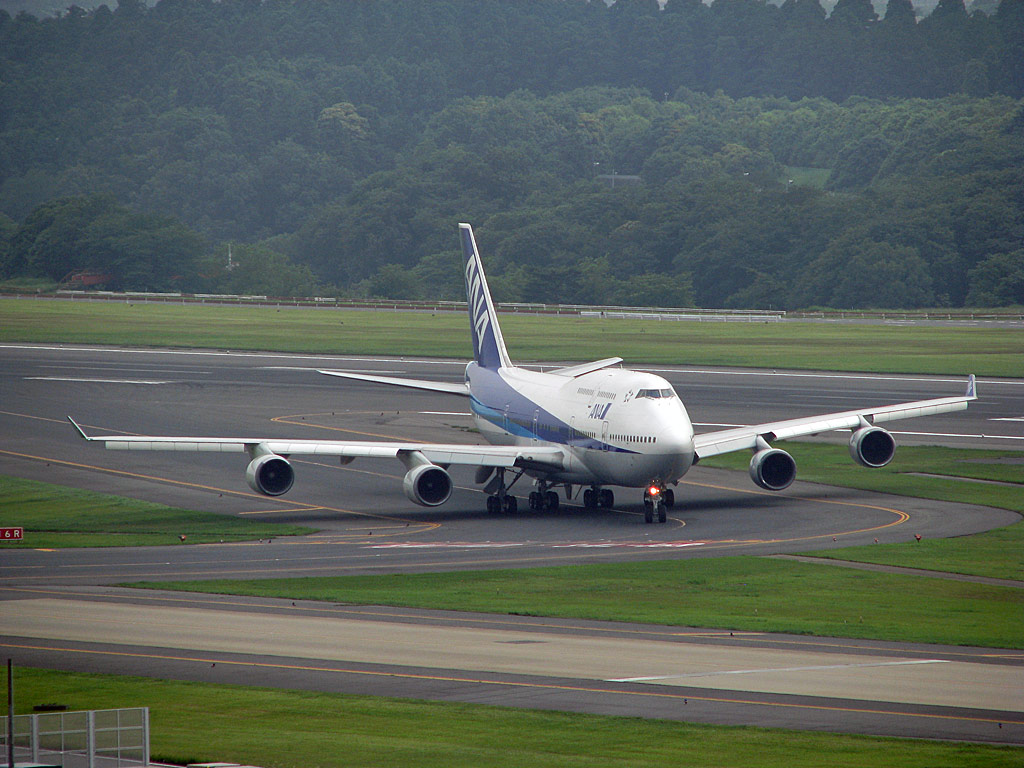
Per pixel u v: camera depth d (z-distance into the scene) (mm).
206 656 145125
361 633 156875
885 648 150000
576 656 144875
